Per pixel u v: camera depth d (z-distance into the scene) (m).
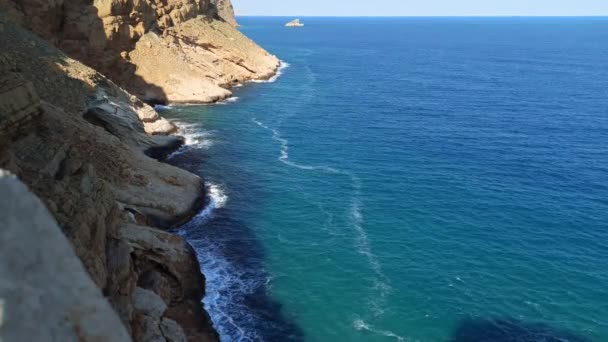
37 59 53.44
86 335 8.14
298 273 37.09
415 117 86.19
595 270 38.62
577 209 49.25
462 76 138.62
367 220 45.91
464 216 47.19
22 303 7.54
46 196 24.81
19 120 27.56
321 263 38.53
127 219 35.28
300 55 182.75
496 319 32.94
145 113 66.25
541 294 35.62
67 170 28.77
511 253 40.84
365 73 139.62
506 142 71.88
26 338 7.36
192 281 33.34
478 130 78.31
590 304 34.62
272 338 30.16
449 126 80.44
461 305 34.19
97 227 27.08
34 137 28.98
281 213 46.81
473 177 57.38
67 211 24.88
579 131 78.81
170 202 43.53
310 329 31.27
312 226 44.41
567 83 129.12
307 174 57.22
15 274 7.68
